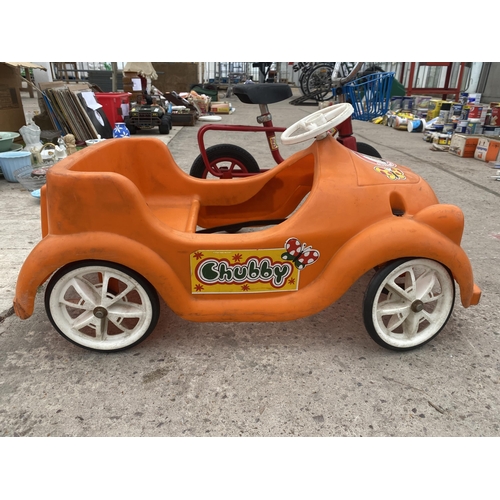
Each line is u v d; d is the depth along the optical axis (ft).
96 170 6.72
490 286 8.04
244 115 33.09
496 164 17.06
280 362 6.01
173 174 8.01
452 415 5.15
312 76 40.91
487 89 34.99
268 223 8.84
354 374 5.79
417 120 26.02
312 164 8.07
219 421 5.02
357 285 8.12
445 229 5.82
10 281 7.68
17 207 11.30
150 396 5.36
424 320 6.61
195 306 5.97
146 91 27.37
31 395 5.33
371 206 5.95
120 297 5.83
